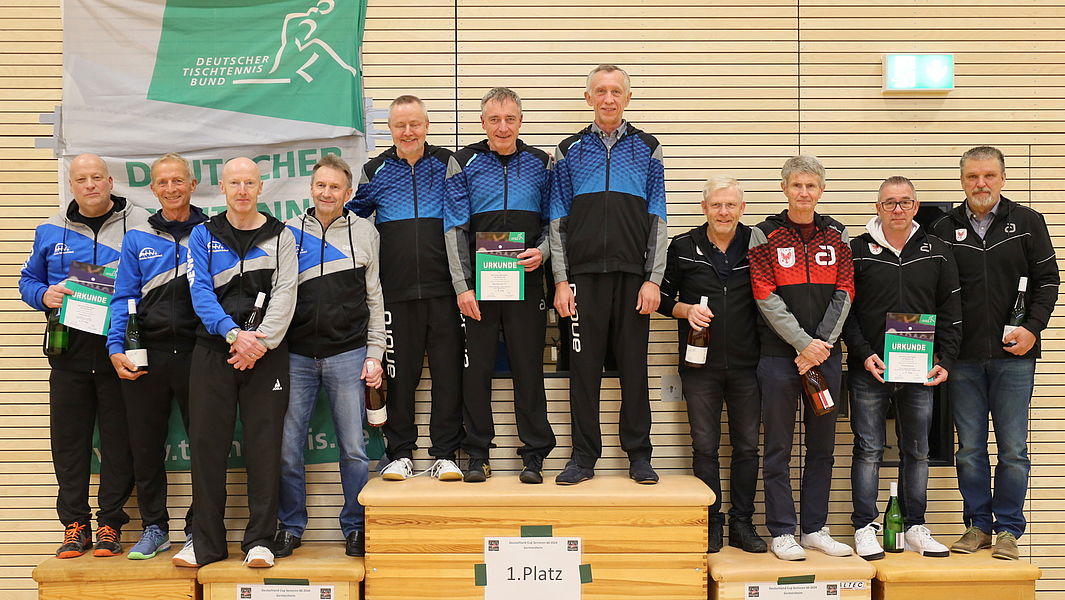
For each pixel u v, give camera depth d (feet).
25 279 11.89
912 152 13.25
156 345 11.46
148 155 12.84
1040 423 13.19
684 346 12.02
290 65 12.82
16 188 12.92
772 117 13.21
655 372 13.05
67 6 12.79
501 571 11.01
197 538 11.01
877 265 11.60
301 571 10.96
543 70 13.11
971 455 12.12
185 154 12.83
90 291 11.62
